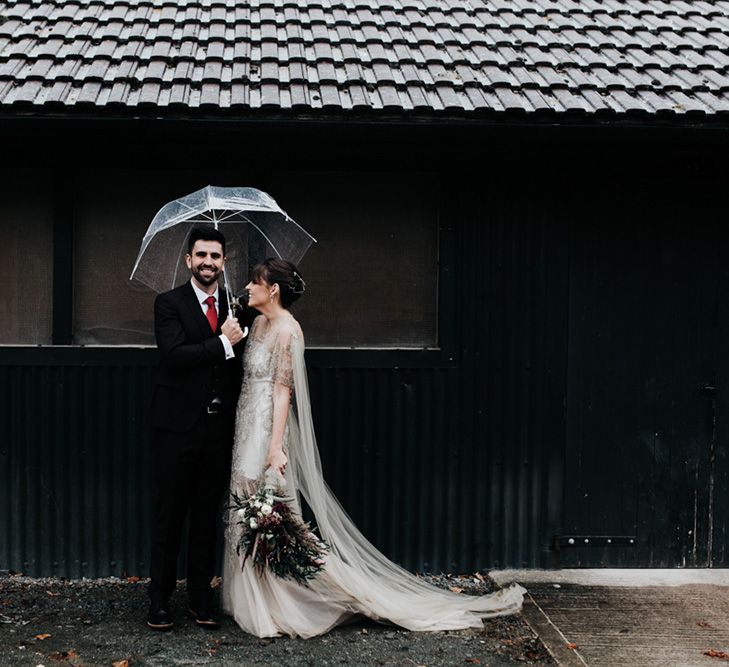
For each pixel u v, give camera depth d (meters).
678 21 6.46
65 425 5.36
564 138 5.18
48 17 5.88
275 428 4.54
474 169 5.52
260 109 4.91
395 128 5.04
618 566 5.65
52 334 5.41
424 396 5.52
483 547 5.57
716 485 5.70
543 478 5.59
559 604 5.04
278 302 4.69
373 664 4.26
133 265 5.46
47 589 5.20
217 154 5.43
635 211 5.62
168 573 4.61
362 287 5.57
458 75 5.40
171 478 4.54
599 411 5.62
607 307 5.62
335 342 5.56
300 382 4.64
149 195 5.46
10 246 5.41
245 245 5.20
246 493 4.60
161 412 4.55
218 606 4.97
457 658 4.34
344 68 5.44
